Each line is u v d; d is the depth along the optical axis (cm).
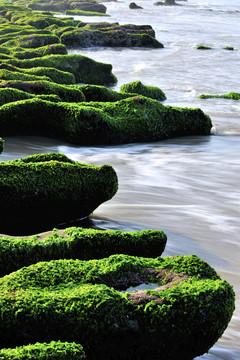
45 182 795
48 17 4831
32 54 3103
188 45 4238
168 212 941
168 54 3719
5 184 766
